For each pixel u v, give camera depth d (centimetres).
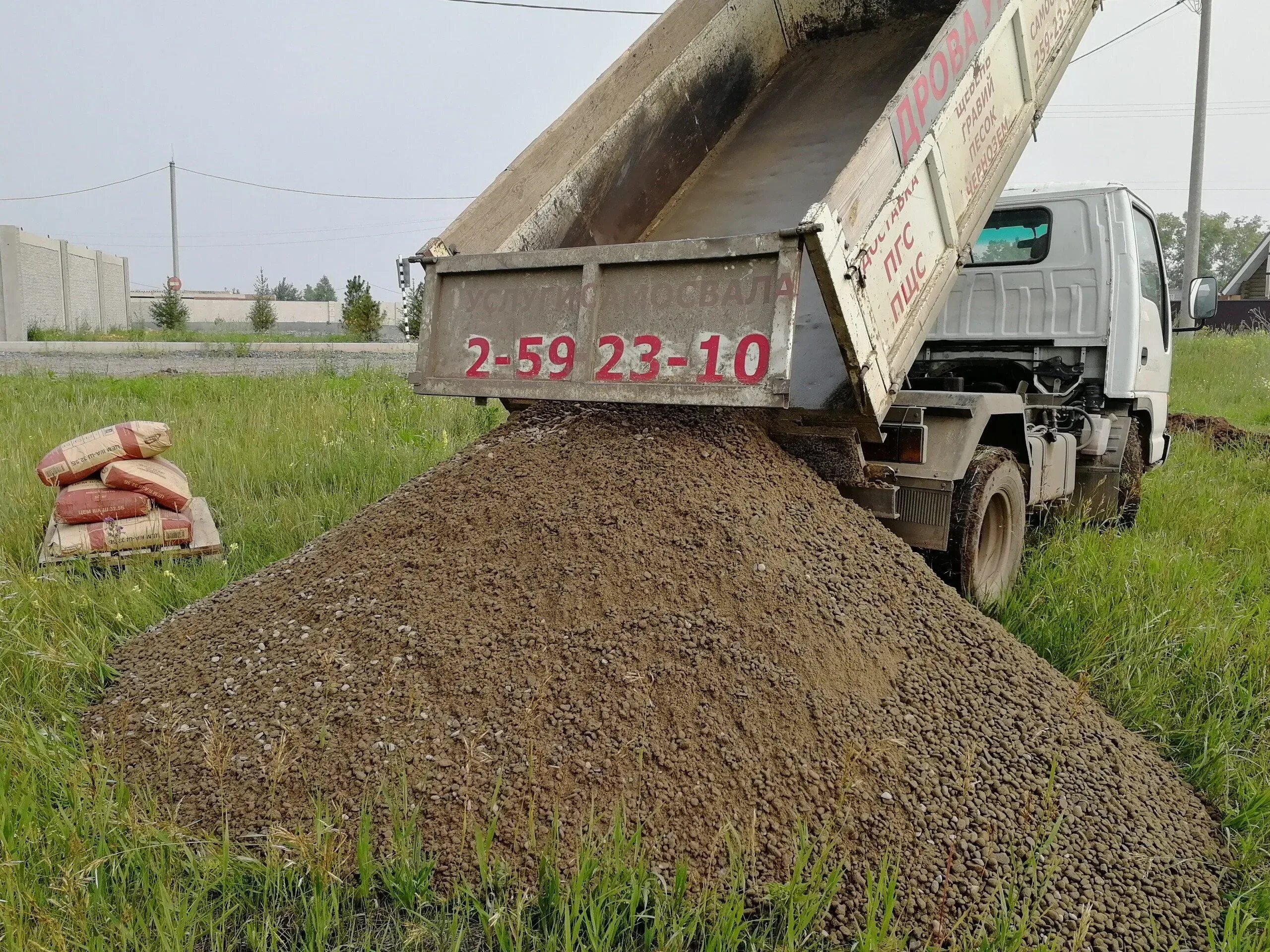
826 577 337
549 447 396
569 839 253
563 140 495
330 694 306
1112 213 656
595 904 229
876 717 296
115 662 381
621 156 537
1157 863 277
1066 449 598
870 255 365
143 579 471
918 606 353
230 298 6325
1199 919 263
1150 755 339
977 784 285
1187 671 400
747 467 375
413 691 296
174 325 3934
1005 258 699
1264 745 347
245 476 704
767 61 649
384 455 756
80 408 1043
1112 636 421
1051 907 250
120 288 4372
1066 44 558
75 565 499
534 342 402
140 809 275
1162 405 774
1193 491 771
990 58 462
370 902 242
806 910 230
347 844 255
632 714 282
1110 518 672
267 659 334
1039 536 594
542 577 326
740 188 571
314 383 1336
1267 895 261
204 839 261
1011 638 370
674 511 343
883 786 275
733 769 271
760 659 298
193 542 538
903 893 247
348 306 3347
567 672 295
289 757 286
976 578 455
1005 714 320
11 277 3067
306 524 581
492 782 268
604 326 382
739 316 350
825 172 550
